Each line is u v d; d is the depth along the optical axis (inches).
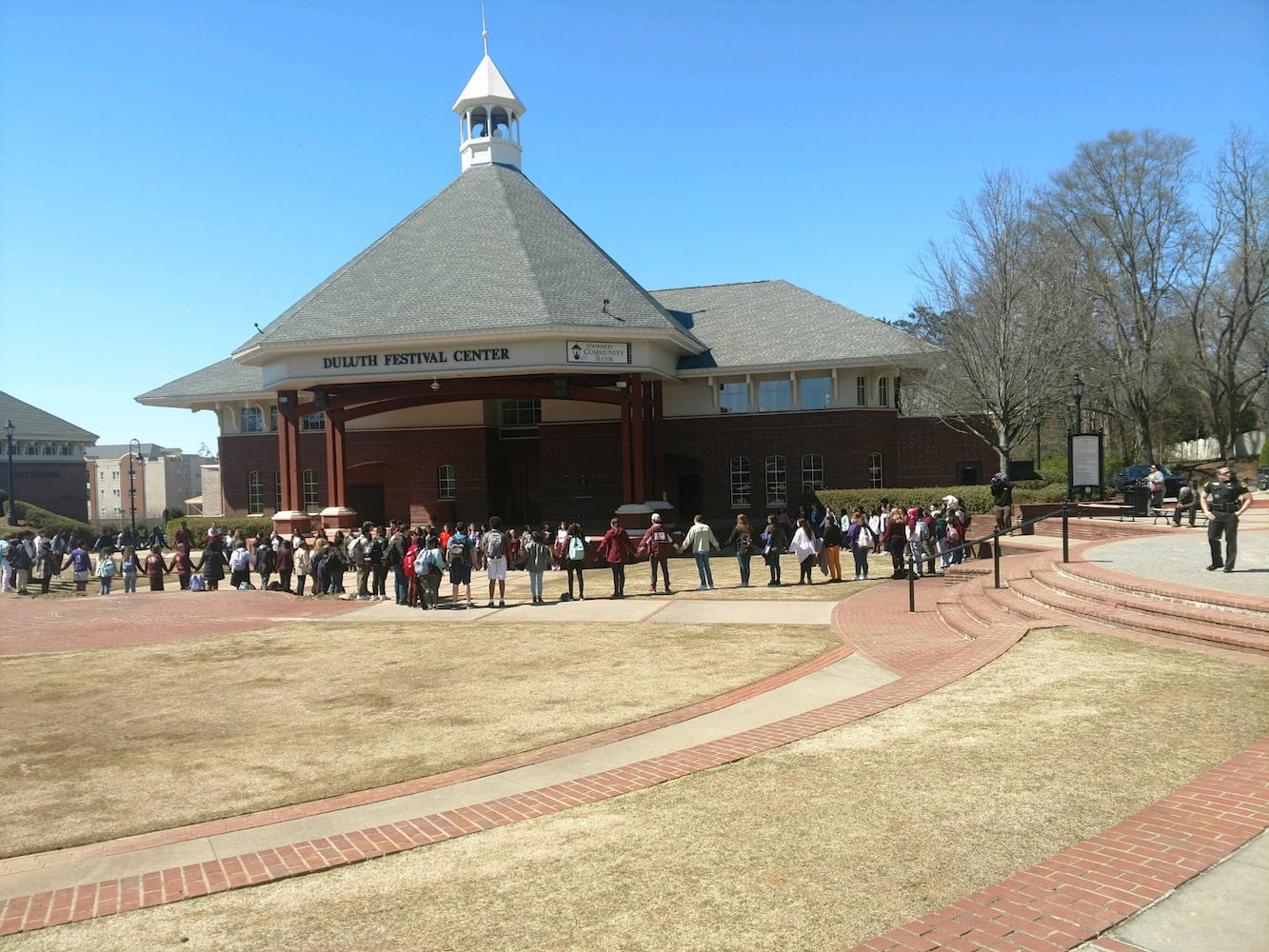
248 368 1839.3
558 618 748.6
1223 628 426.6
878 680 459.8
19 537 1261.1
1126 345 2049.7
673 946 193.3
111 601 987.3
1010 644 454.3
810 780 291.9
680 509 1648.6
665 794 293.7
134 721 458.6
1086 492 1395.2
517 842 265.1
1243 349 2256.4
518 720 425.7
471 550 1152.8
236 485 1803.6
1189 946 174.6
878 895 207.8
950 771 286.0
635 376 1305.4
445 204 1551.4
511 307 1266.0
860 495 1396.4
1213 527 561.3
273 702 490.0
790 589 854.5
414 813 304.8
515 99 1665.8
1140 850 217.0
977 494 1337.4
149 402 1777.8
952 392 1592.0
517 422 1721.2
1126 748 292.0
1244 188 1866.4
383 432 1691.7
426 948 202.4
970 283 1521.9
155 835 300.4
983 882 209.5
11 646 704.4
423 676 540.4
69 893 250.8
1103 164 2046.0
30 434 2923.2
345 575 1295.5
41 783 359.6
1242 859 208.4
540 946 198.4
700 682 483.5
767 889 216.2
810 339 1592.0
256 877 252.7
